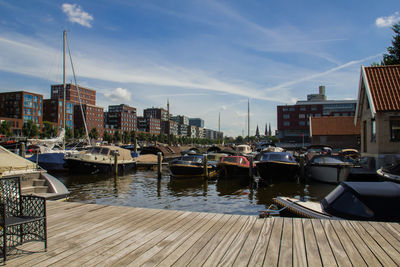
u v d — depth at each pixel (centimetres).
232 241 514
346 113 9806
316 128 4722
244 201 1509
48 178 1098
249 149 4222
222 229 584
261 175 2133
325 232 557
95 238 535
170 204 1443
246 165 2477
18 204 537
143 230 581
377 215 685
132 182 2216
